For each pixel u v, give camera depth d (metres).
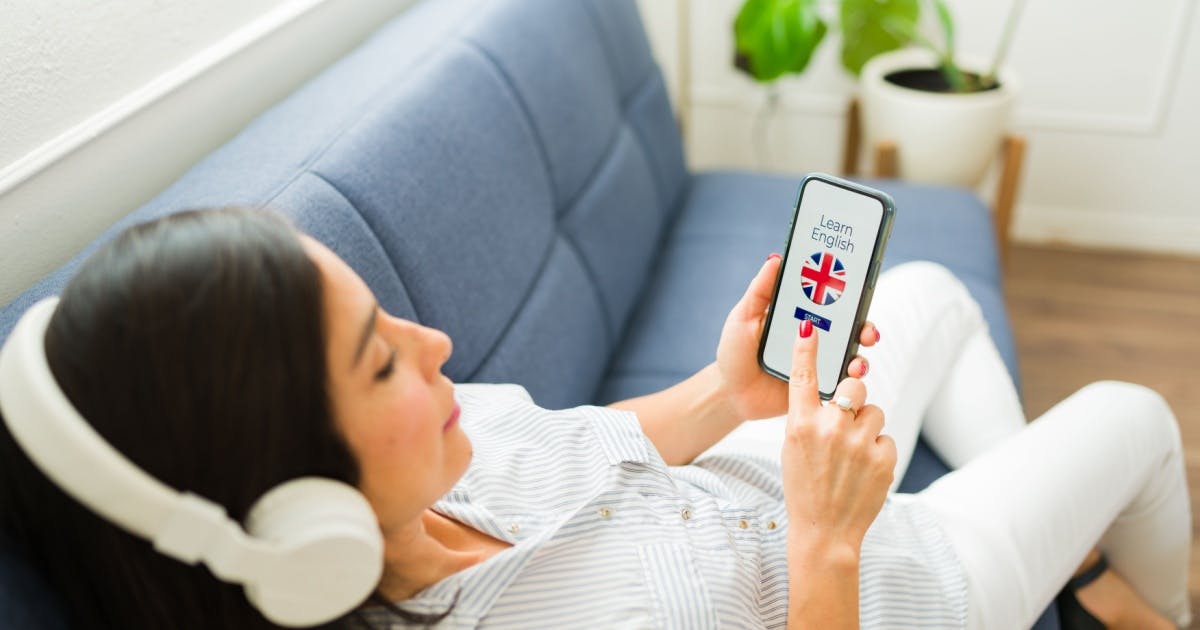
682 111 2.53
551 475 0.84
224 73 1.15
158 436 0.51
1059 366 2.05
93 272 0.53
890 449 0.78
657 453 0.85
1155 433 1.12
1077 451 1.06
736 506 0.86
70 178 0.93
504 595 0.70
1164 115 2.28
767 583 0.85
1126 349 2.10
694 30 2.48
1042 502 1.01
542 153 1.27
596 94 1.48
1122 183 2.40
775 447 1.08
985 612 0.94
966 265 1.60
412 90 1.06
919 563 0.93
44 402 0.47
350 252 0.87
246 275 0.52
